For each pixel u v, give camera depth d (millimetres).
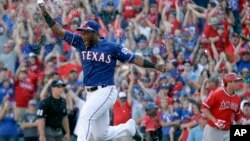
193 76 32750
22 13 34125
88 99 20234
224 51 36062
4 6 34375
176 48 34875
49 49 33281
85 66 20156
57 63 32031
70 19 34812
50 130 25094
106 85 20062
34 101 28375
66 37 20094
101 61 19984
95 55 19984
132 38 34938
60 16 34875
